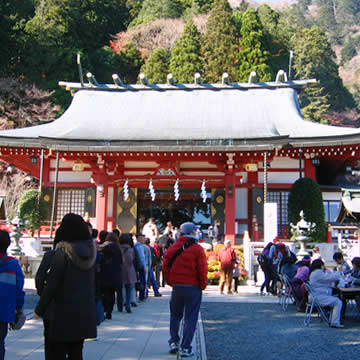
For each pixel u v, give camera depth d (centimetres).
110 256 980
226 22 6500
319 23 13238
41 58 5156
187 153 2189
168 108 2875
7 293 543
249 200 2492
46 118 4562
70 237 518
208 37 6462
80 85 3067
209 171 2534
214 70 6194
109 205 2531
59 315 491
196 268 714
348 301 1326
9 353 684
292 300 1331
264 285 1509
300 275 1215
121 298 1084
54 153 2317
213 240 2162
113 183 2394
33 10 5991
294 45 7988
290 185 2488
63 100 4956
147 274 1426
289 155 2438
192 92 3025
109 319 990
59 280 495
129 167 2570
